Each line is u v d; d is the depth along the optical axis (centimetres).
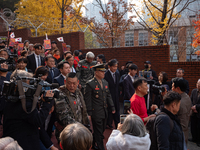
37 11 1803
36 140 253
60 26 1505
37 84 241
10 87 230
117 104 575
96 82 443
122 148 208
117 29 1145
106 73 585
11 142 131
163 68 866
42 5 1864
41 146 321
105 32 1137
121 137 213
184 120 361
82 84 661
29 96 239
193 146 521
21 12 1908
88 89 439
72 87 323
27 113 232
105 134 566
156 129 263
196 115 532
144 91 388
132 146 204
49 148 328
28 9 1858
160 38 1046
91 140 163
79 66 661
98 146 436
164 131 256
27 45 977
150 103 595
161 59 867
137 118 219
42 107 253
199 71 817
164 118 262
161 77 556
